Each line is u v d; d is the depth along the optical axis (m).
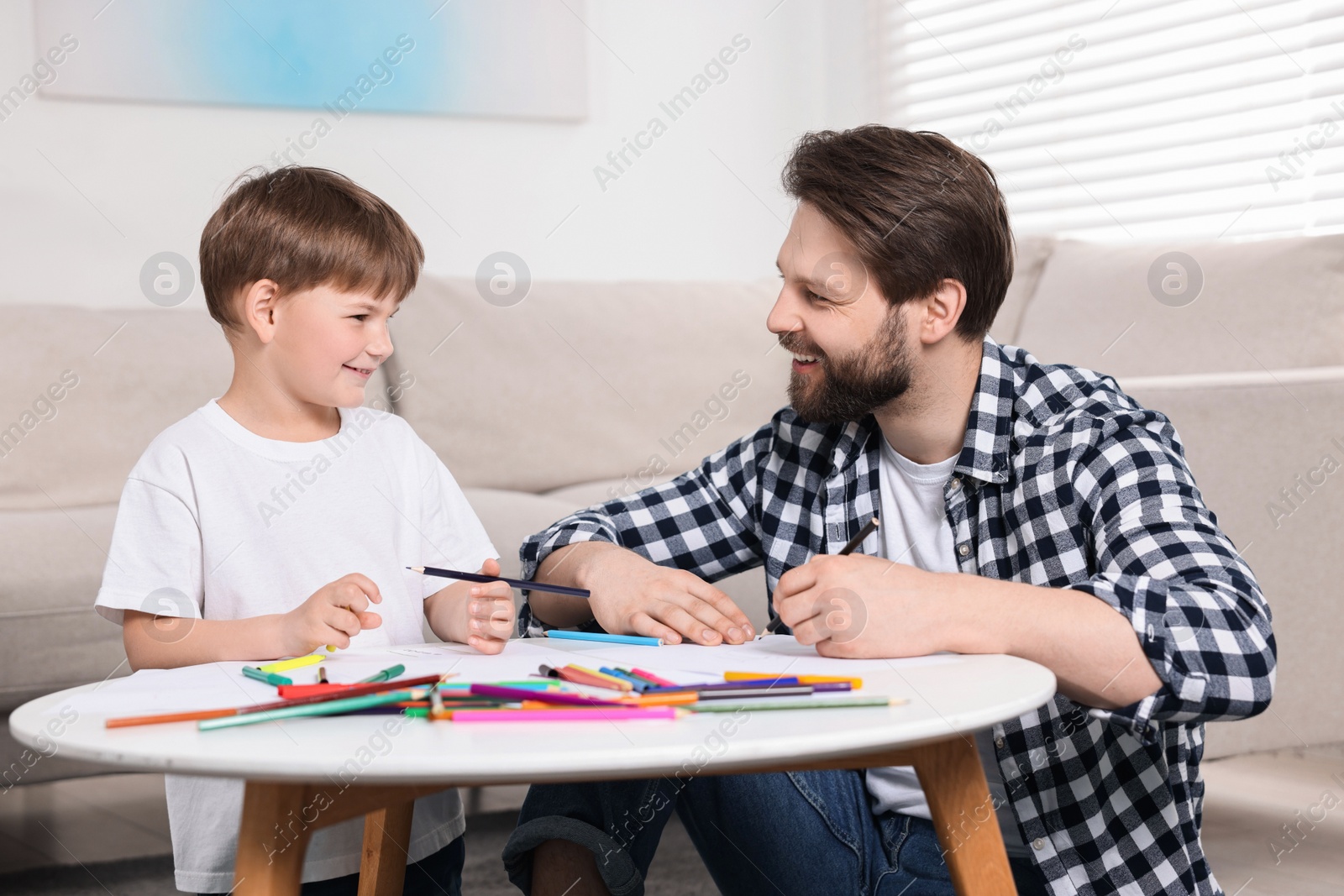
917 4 3.08
